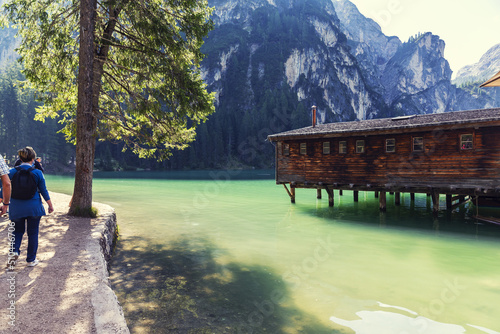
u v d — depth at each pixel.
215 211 16.42
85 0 9.24
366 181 15.80
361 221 13.77
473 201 17.41
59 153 86.81
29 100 86.56
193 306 4.84
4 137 84.62
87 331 2.93
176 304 4.89
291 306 4.93
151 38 10.90
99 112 10.77
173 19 12.02
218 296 5.29
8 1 9.99
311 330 4.14
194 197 23.22
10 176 4.57
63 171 79.31
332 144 17.06
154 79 11.72
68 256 5.41
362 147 16.00
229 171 87.44
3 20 10.09
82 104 9.27
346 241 10.00
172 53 11.25
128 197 22.75
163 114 11.19
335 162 16.92
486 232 11.66
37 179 4.71
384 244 9.65
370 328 4.22
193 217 14.38
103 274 4.65
